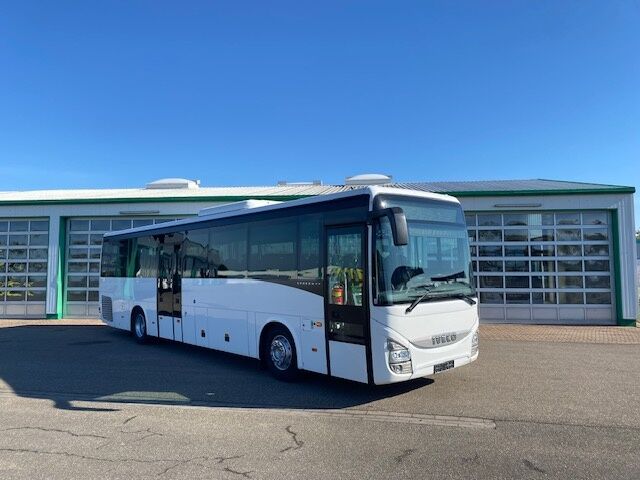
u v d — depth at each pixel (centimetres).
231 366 951
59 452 500
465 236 765
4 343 1263
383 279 646
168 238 1155
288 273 796
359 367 664
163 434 554
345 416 618
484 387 756
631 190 1545
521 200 1603
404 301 651
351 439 535
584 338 1273
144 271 1245
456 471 451
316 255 746
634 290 1542
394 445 516
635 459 478
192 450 504
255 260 874
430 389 747
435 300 686
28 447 514
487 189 1683
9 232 1925
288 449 506
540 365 921
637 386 764
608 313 1576
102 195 1991
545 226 1620
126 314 1324
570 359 982
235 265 924
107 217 1877
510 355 1027
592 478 436
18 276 1908
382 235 661
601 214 1591
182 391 752
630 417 611
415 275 677
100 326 1647
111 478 436
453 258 738
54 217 1872
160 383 807
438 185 1902
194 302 1041
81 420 607
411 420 600
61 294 1873
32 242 1911
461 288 731
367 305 651
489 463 469
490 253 1639
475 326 743
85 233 1894
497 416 615
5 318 1880
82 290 1883
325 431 562
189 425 586
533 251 1620
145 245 1255
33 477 439
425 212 716
